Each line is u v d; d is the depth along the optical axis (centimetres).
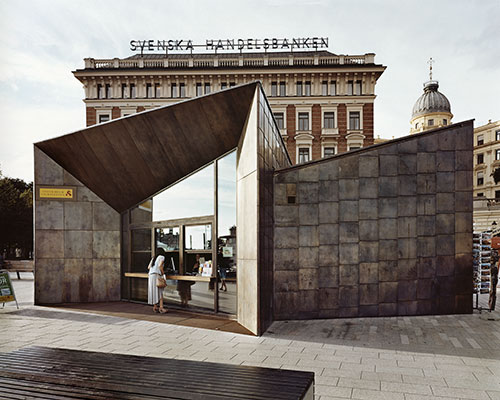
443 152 1041
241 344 696
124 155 1055
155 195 1139
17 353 374
